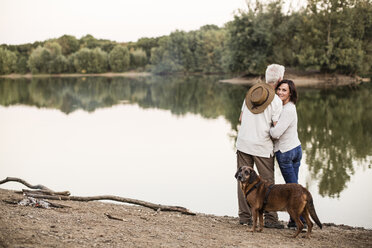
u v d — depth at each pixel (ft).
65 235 13.21
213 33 323.98
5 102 104.78
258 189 15.81
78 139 51.44
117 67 346.74
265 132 17.08
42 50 308.19
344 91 122.93
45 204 17.88
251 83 177.78
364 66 171.53
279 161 17.54
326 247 14.29
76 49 382.01
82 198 20.68
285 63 177.88
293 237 15.48
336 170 33.58
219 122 69.15
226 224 17.98
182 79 248.93
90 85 189.98
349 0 165.58
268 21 172.65
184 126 64.28
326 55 165.27
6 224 13.61
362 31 170.91
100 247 12.30
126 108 93.91
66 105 99.71
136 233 14.46
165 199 26.48
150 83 207.82
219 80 218.38
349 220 22.02
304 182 30.30
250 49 180.86
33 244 11.87
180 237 14.44
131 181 31.27
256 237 15.24
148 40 425.28
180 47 327.47
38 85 184.85
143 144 47.88
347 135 52.39
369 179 30.78
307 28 167.43
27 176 32.48
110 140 50.67
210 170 34.86
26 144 47.67
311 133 54.44
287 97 17.42
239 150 17.83
